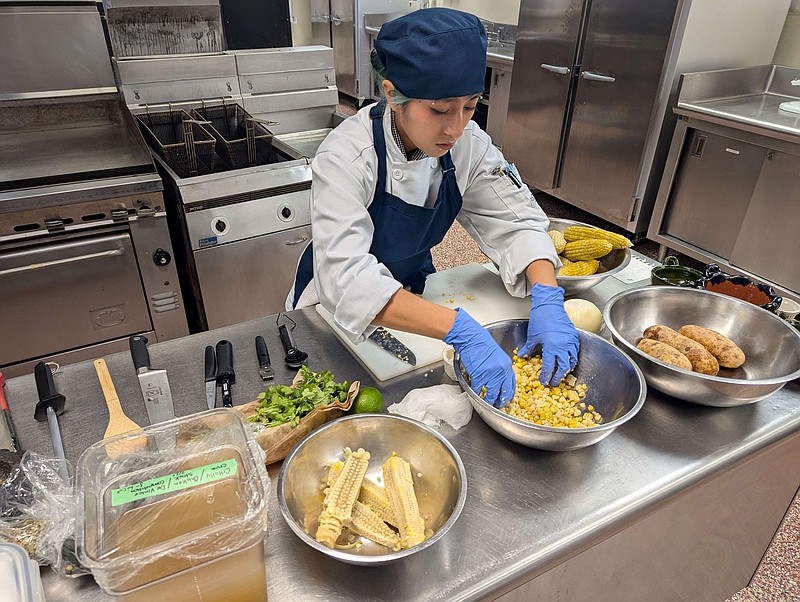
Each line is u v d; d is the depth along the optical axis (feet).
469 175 4.33
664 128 10.07
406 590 2.30
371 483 2.72
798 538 5.43
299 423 2.86
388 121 3.68
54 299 6.52
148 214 6.56
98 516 2.02
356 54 17.22
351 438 2.91
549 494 2.77
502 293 4.66
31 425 3.16
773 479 3.94
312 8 18.43
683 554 3.91
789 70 10.06
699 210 9.86
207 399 3.31
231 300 7.69
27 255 6.08
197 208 6.79
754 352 3.66
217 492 2.12
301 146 9.21
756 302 4.01
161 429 2.39
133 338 3.18
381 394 3.42
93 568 1.80
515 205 4.38
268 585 2.31
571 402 3.35
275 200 7.30
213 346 3.86
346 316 3.35
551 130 12.09
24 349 6.64
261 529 1.99
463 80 3.07
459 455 2.85
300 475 2.68
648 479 2.86
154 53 8.08
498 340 3.66
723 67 9.95
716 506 3.71
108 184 6.20
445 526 2.26
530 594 3.06
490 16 16.38
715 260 9.77
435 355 3.80
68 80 7.33
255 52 8.75
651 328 3.65
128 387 3.48
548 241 4.24
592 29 10.48
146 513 2.06
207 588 2.02
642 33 9.61
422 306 3.30
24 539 2.30
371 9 16.69
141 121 7.88
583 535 2.58
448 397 3.21
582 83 11.04
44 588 2.27
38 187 5.98
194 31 8.21
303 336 4.04
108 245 6.49
